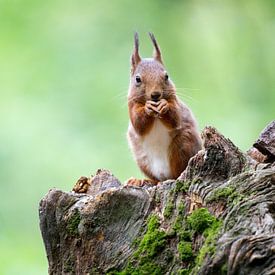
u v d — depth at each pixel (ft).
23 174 48.06
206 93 52.08
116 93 50.11
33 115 50.57
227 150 18.07
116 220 18.21
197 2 54.24
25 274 43.70
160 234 17.52
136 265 17.47
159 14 53.88
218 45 53.57
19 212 46.78
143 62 24.97
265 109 50.29
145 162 24.44
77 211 18.51
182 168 24.07
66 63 52.34
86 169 47.88
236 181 17.43
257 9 53.57
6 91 52.16
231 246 15.70
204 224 17.03
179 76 52.75
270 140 20.65
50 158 48.70
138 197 18.26
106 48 52.65
